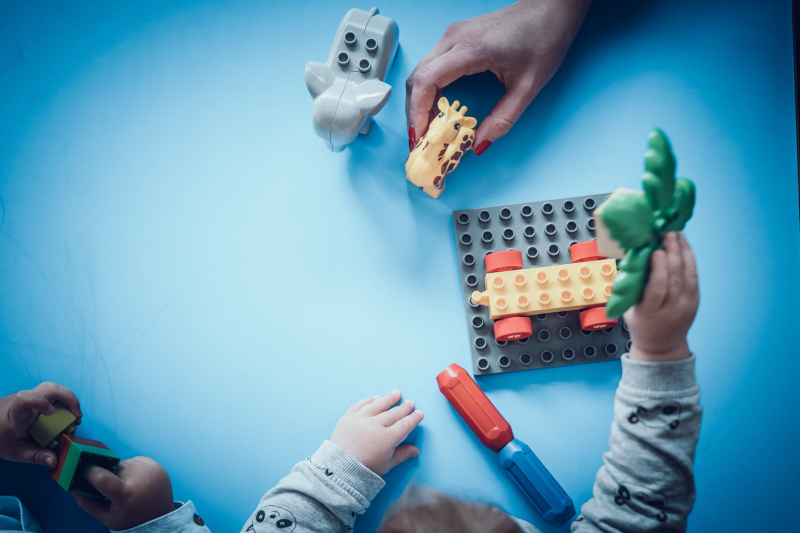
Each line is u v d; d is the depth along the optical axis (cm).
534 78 86
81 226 95
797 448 87
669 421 58
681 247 54
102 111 96
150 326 93
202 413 90
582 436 88
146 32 97
